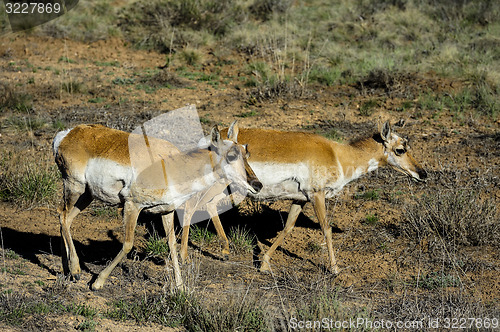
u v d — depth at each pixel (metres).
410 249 11.68
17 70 24.33
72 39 28.00
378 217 13.14
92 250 11.67
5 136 17.97
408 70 22.36
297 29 28.31
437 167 15.40
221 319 8.53
